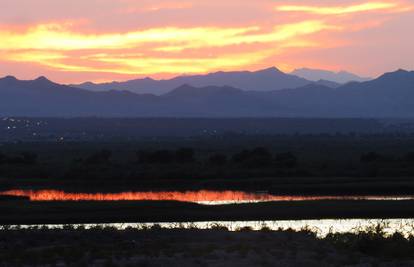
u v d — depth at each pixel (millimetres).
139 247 47875
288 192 104000
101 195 102062
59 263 42125
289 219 74938
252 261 41938
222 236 52688
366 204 81375
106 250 46875
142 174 124000
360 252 47156
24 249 48188
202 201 93500
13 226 67500
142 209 79375
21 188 110625
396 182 108188
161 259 42656
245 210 78500
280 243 48781
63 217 75312
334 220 74000
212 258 43062
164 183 117625
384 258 44844
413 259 44781
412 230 63156
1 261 42656
